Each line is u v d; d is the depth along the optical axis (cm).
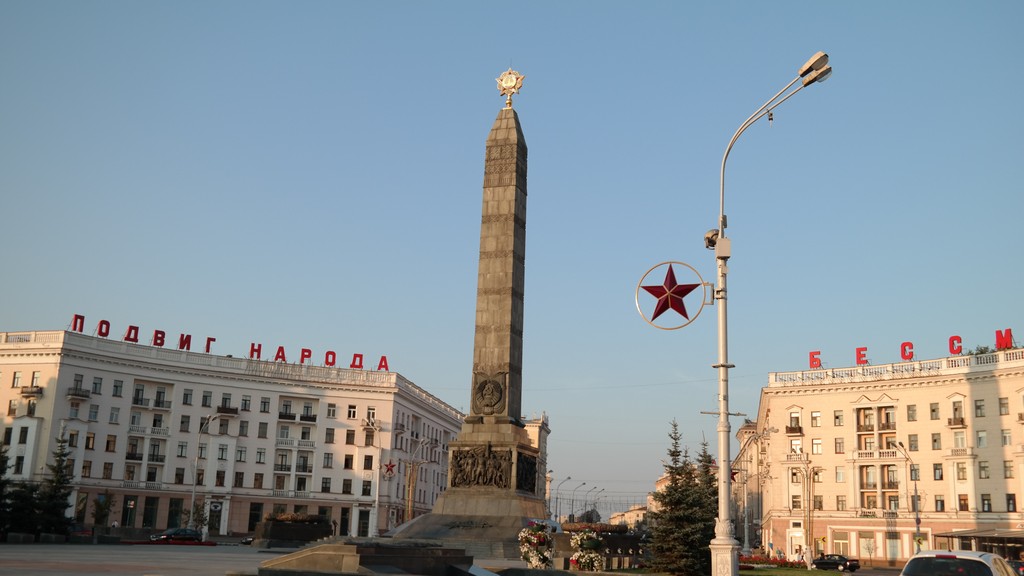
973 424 7475
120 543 5281
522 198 4872
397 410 9638
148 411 8425
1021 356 7262
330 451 9206
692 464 3781
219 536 8406
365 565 1880
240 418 8906
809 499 8150
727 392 1983
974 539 7206
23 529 5578
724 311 2042
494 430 4434
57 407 7781
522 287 4766
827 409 8338
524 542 3131
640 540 4297
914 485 7725
